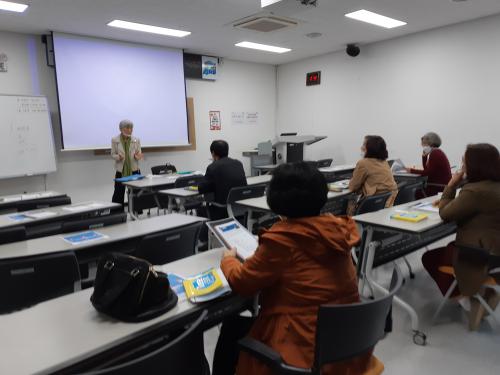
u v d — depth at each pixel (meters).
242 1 4.29
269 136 8.49
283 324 1.13
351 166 5.88
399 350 2.11
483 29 5.15
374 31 5.73
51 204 3.55
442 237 3.08
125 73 6.04
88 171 5.98
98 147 5.86
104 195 6.19
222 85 7.53
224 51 6.90
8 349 0.99
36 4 4.18
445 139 5.77
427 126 5.96
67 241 2.02
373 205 2.95
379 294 2.57
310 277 1.12
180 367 0.99
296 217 1.19
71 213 2.86
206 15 4.77
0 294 1.67
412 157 6.23
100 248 2.08
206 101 7.32
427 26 5.54
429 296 2.77
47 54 5.41
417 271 3.25
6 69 5.15
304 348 1.10
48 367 0.92
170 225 2.37
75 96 5.56
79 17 4.69
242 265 1.22
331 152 7.52
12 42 5.18
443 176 4.53
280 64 8.30
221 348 1.38
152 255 2.00
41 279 1.71
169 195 3.66
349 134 7.15
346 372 1.14
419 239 2.87
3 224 2.54
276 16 4.89
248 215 3.23
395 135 6.42
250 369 1.15
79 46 5.53
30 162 5.21
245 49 6.76
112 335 1.06
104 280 1.17
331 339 1.04
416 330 2.17
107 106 5.89
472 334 2.26
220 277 1.37
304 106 7.92
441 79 5.70
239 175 3.62
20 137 5.12
